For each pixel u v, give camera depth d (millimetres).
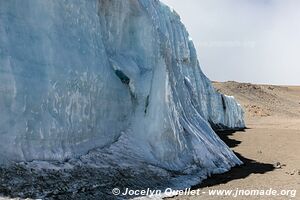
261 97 102312
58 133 14055
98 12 18312
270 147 33562
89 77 15836
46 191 11867
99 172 14500
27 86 13086
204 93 40875
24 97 12914
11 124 12492
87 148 15680
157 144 18281
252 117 77062
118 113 17984
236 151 30781
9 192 11102
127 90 18812
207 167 20516
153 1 26422
